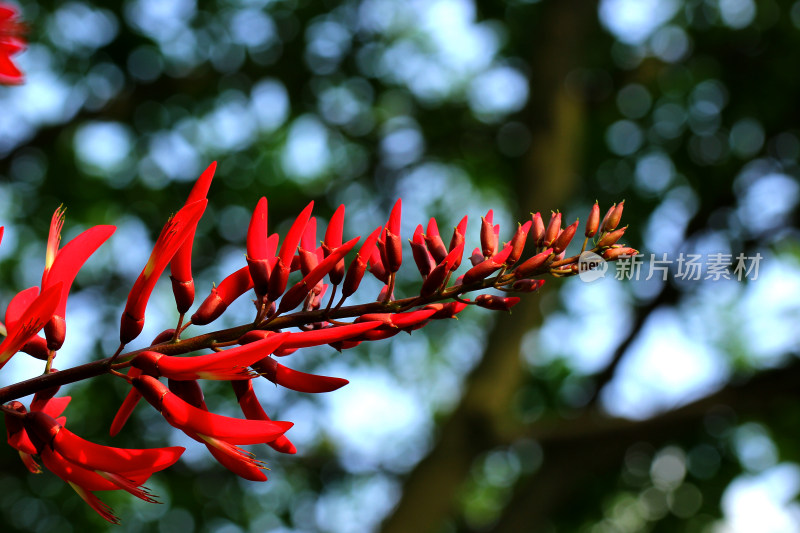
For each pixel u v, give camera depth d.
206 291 8.98
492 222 1.45
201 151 9.88
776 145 10.16
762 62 10.38
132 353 1.28
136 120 9.30
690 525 9.23
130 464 1.19
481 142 10.84
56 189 9.23
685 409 8.32
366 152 10.79
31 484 7.87
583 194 10.34
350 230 10.17
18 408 1.29
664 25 10.73
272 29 9.94
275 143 10.34
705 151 10.34
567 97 9.15
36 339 1.37
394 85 10.64
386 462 9.90
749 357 10.30
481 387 7.81
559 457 8.59
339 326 1.27
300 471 9.62
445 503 7.49
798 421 9.23
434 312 1.35
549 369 10.57
